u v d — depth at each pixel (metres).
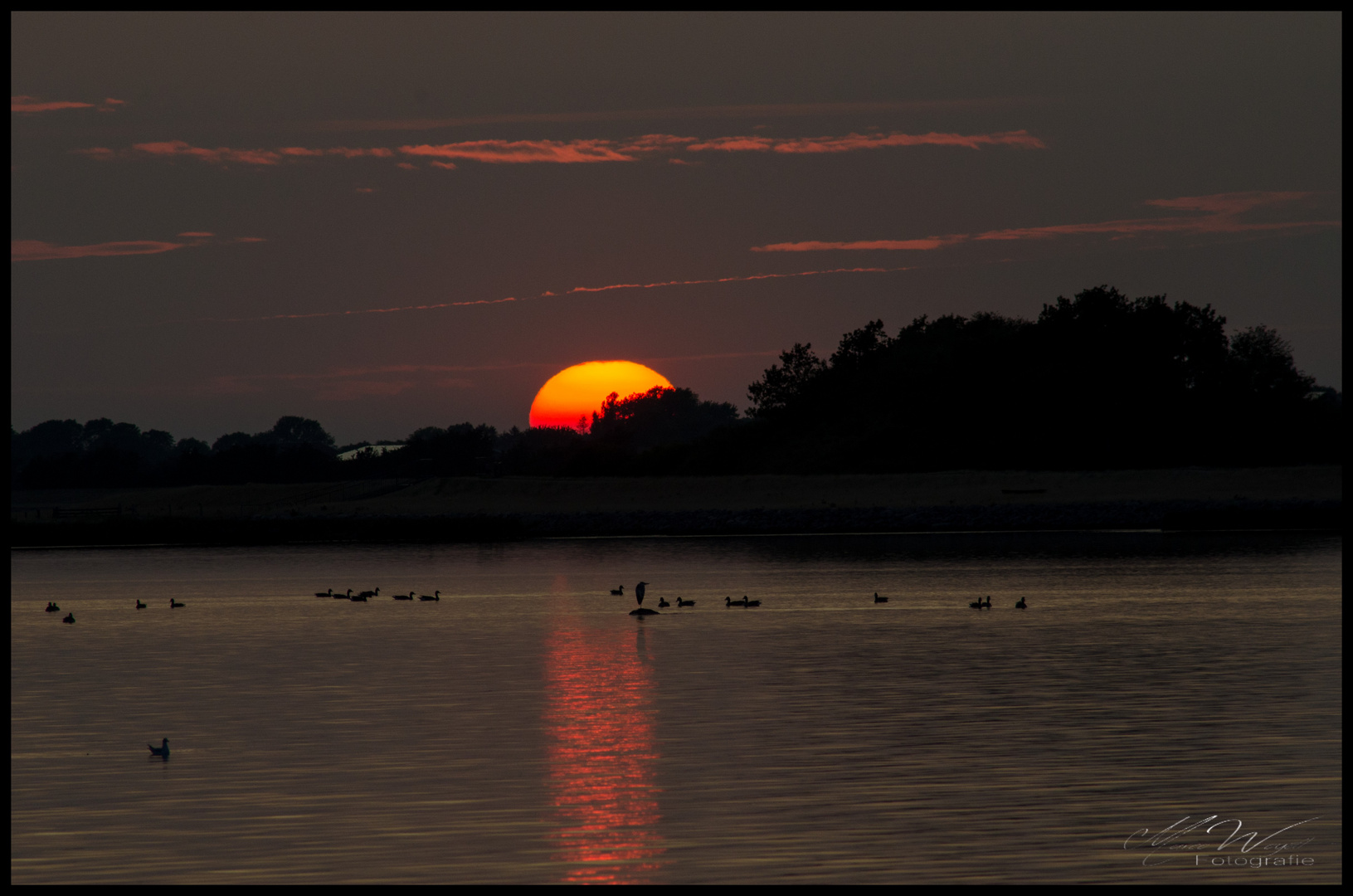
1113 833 79.38
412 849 77.62
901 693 125.06
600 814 83.75
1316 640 158.75
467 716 115.62
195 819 83.88
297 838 79.75
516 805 86.00
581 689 129.38
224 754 101.31
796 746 101.75
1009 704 118.50
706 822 82.00
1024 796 86.56
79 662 155.75
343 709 119.88
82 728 112.25
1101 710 114.38
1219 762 94.81
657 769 94.75
